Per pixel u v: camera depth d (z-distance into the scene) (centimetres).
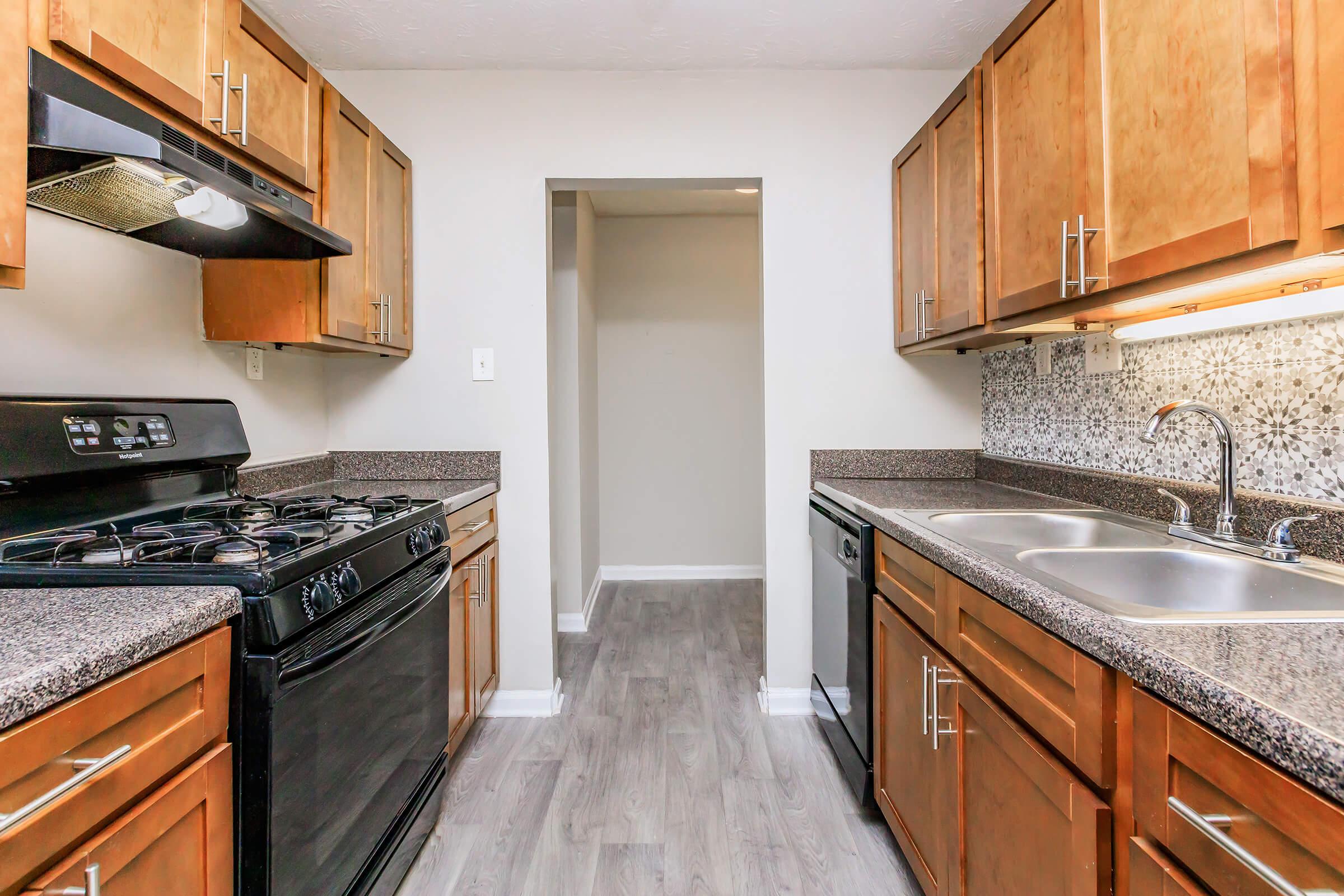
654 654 272
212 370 166
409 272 216
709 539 396
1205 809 58
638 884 138
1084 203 112
